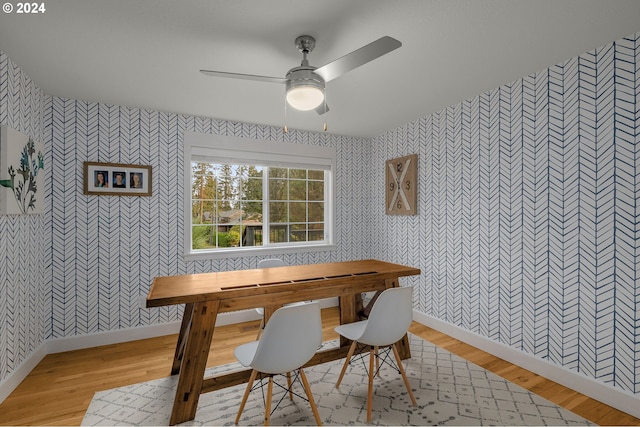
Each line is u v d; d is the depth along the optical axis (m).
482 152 2.93
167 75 2.44
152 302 1.76
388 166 4.09
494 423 1.89
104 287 3.10
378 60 2.24
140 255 3.24
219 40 1.95
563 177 2.33
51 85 2.65
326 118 3.58
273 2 1.61
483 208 2.94
